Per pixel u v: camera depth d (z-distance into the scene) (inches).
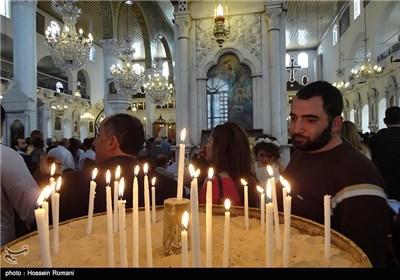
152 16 658.2
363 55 785.6
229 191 69.2
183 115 273.1
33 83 432.1
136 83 432.5
